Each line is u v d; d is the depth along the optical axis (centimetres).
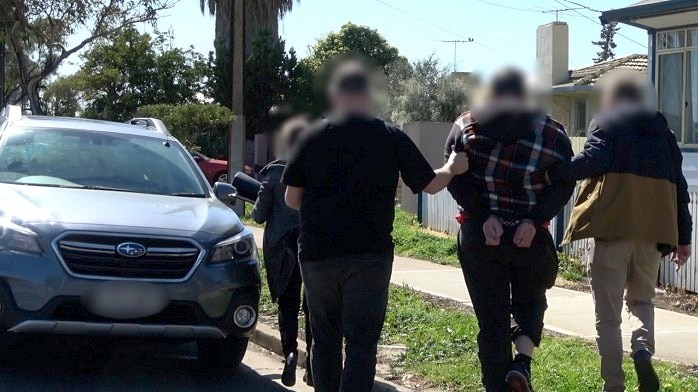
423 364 680
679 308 932
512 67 488
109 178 742
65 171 738
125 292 611
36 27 2325
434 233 1497
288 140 600
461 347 720
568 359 673
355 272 475
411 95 3083
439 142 1839
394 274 1117
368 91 486
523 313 512
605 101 543
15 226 618
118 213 646
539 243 490
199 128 2484
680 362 682
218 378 693
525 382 489
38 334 629
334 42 4762
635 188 530
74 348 751
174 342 680
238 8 2145
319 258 476
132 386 650
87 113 3534
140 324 615
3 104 2780
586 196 556
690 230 560
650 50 1410
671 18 1321
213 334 641
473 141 488
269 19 3278
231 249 659
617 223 531
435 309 872
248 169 2250
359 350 476
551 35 2562
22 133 773
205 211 695
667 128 548
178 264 632
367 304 476
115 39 3288
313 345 504
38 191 680
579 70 2598
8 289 601
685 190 555
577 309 894
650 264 542
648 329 540
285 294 641
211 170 2625
